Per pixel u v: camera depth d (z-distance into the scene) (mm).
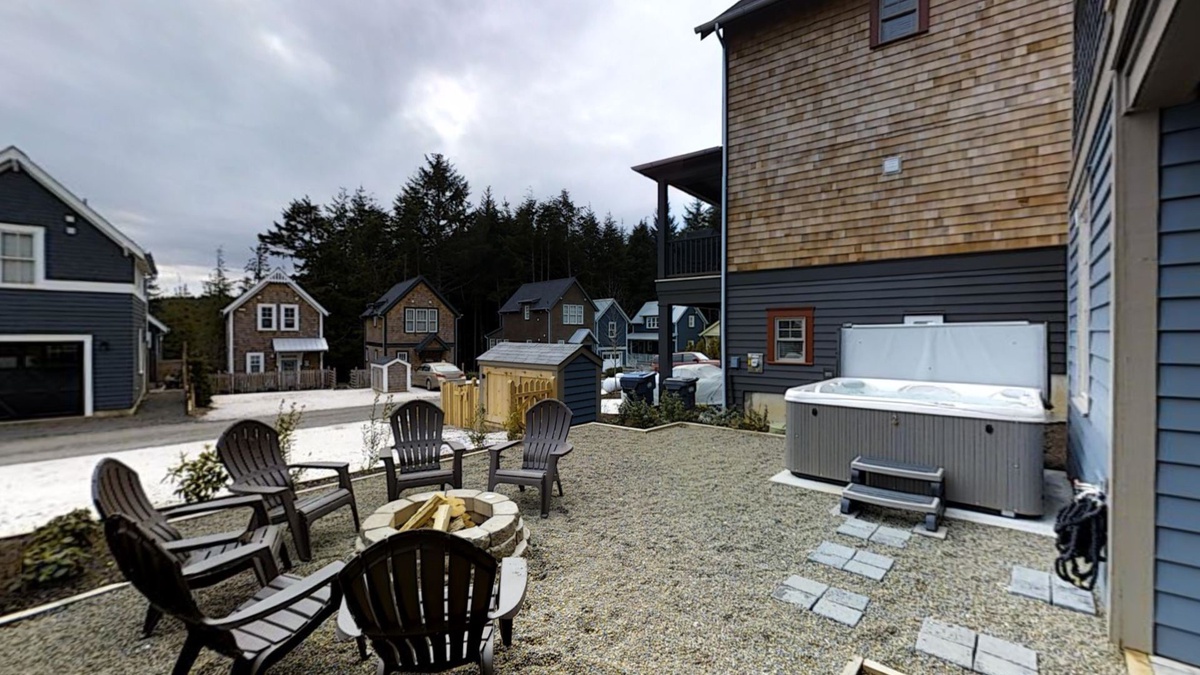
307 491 5207
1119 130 2238
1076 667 2213
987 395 5004
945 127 6750
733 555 3434
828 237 7730
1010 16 6289
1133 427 2232
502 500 3609
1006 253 6355
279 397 17453
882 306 7273
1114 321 2258
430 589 1816
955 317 6711
